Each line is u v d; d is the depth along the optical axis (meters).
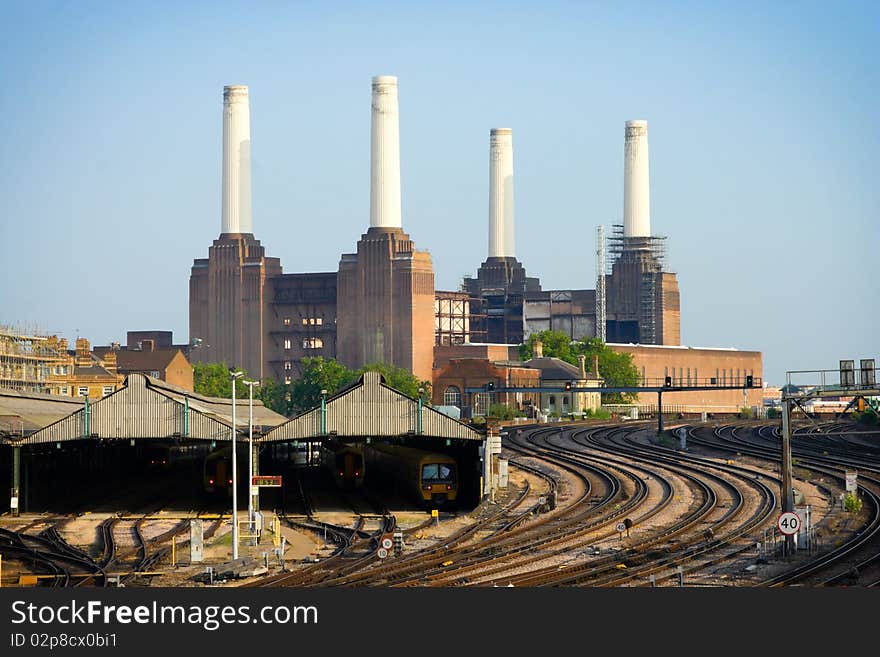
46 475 173.25
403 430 157.62
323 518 156.50
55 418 186.88
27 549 127.69
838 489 176.75
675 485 184.25
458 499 175.88
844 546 118.12
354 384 158.12
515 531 135.62
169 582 108.69
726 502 162.62
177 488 199.62
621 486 176.38
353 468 187.38
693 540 126.81
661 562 111.44
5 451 171.62
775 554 117.00
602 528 138.50
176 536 140.88
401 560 114.31
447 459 162.75
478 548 121.44
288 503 173.62
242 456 177.75
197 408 164.88
